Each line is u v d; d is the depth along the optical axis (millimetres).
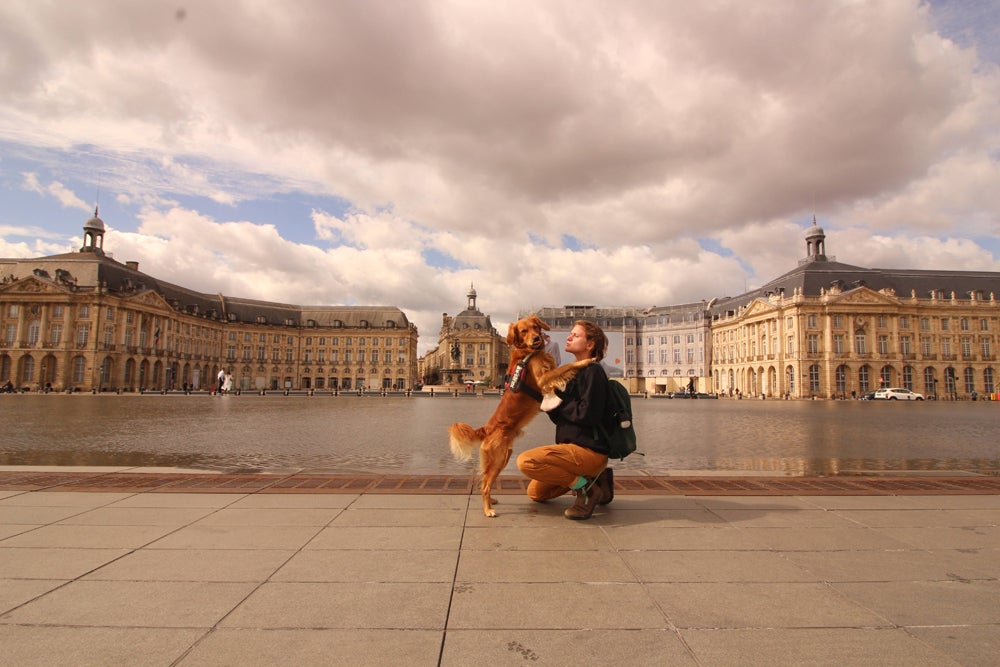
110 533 4848
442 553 4395
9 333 81000
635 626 3133
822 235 92938
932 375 83875
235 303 122562
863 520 5535
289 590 3588
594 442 5574
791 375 84250
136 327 88875
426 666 2662
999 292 88438
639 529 5168
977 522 5469
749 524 5363
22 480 7254
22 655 2717
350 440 14805
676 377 114625
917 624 3189
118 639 2898
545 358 5910
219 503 6031
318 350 127750
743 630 3096
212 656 2736
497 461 5676
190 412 28078
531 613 3285
